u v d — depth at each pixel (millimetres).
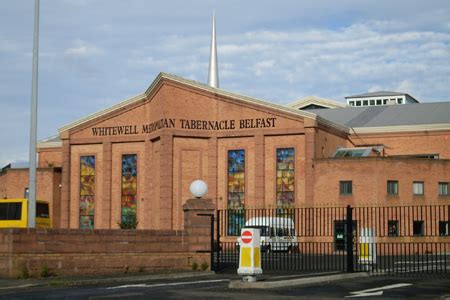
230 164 54125
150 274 25219
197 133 54156
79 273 24766
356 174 49656
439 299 17641
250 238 20984
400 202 49406
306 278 22219
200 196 27625
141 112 57188
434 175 50875
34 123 27891
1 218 43875
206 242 27484
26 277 23500
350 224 25500
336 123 60375
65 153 59531
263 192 52875
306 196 51250
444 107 66250
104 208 57438
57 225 60531
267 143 53312
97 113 58469
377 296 18375
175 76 53594
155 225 54500
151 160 56250
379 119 65000
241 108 53938
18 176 62781
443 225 47875
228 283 22484
